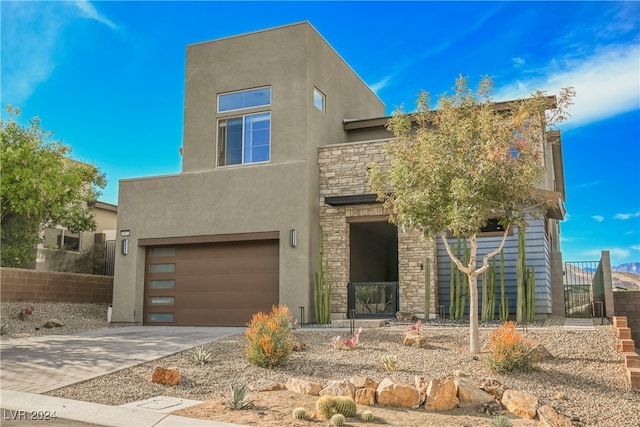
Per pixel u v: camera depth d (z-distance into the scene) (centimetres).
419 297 1742
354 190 1828
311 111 1859
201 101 1977
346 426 739
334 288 1808
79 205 2630
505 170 1097
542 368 1019
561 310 1902
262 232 1814
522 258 1549
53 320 1741
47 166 2295
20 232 2344
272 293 1800
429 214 1166
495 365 999
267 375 1042
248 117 1919
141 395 913
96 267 2841
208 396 917
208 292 1884
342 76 2164
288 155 1827
